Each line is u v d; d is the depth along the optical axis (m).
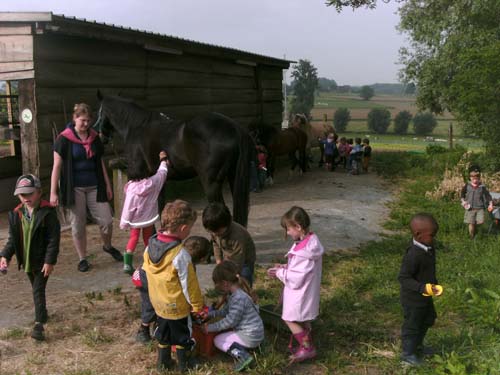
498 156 11.84
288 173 14.80
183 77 11.88
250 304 3.79
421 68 16.61
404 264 3.75
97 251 6.83
